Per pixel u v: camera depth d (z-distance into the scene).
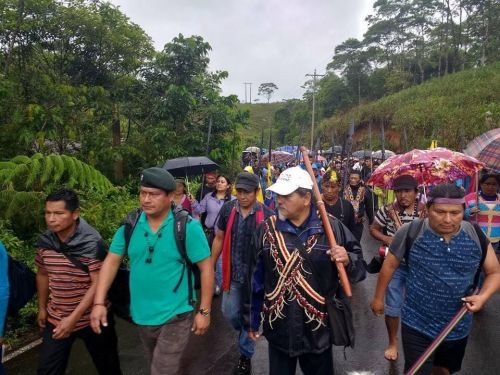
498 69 31.56
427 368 2.61
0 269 2.55
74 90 8.33
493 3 40.22
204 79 11.98
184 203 5.39
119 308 2.99
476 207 4.75
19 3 7.76
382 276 2.77
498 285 2.45
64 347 2.81
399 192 3.89
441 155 4.36
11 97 7.14
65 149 8.55
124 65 9.98
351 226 4.51
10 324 4.34
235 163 12.43
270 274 2.48
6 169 5.16
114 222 6.48
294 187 2.38
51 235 2.77
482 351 4.05
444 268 2.51
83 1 8.92
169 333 2.65
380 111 31.05
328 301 2.44
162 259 2.60
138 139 10.37
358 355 4.04
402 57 51.34
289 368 2.56
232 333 4.54
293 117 54.41
